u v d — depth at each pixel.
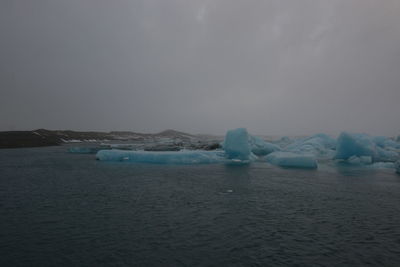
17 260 6.29
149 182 16.20
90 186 15.00
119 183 15.91
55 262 6.18
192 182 16.22
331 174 19.23
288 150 37.28
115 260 6.26
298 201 11.61
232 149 29.17
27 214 9.71
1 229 8.24
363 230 8.20
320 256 6.49
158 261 6.20
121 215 9.60
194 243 7.20
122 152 30.41
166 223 8.77
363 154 26.75
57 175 19.12
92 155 38.66
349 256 6.50
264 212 9.99
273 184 15.50
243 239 7.49
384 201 11.60
